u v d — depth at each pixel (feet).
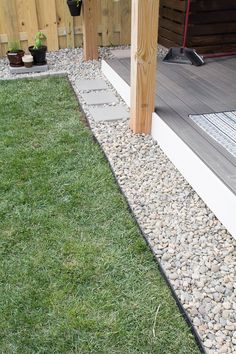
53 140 10.10
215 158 7.76
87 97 12.80
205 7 15.03
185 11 15.05
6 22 17.12
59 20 17.85
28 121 11.19
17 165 8.96
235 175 7.17
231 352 4.88
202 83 12.16
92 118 11.36
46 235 6.87
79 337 5.09
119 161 9.21
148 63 9.29
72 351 4.92
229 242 6.72
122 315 5.39
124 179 8.53
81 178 8.48
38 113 11.71
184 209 7.59
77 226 7.09
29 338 5.08
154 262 6.30
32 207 7.59
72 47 18.65
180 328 5.21
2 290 5.79
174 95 11.17
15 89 13.62
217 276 6.02
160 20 17.67
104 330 5.18
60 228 7.04
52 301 5.58
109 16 18.16
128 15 18.38
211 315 5.39
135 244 6.63
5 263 6.29
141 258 6.36
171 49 14.37
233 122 9.37
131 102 10.25
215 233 6.95
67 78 14.74
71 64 16.22
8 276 6.03
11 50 15.52
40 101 12.56
